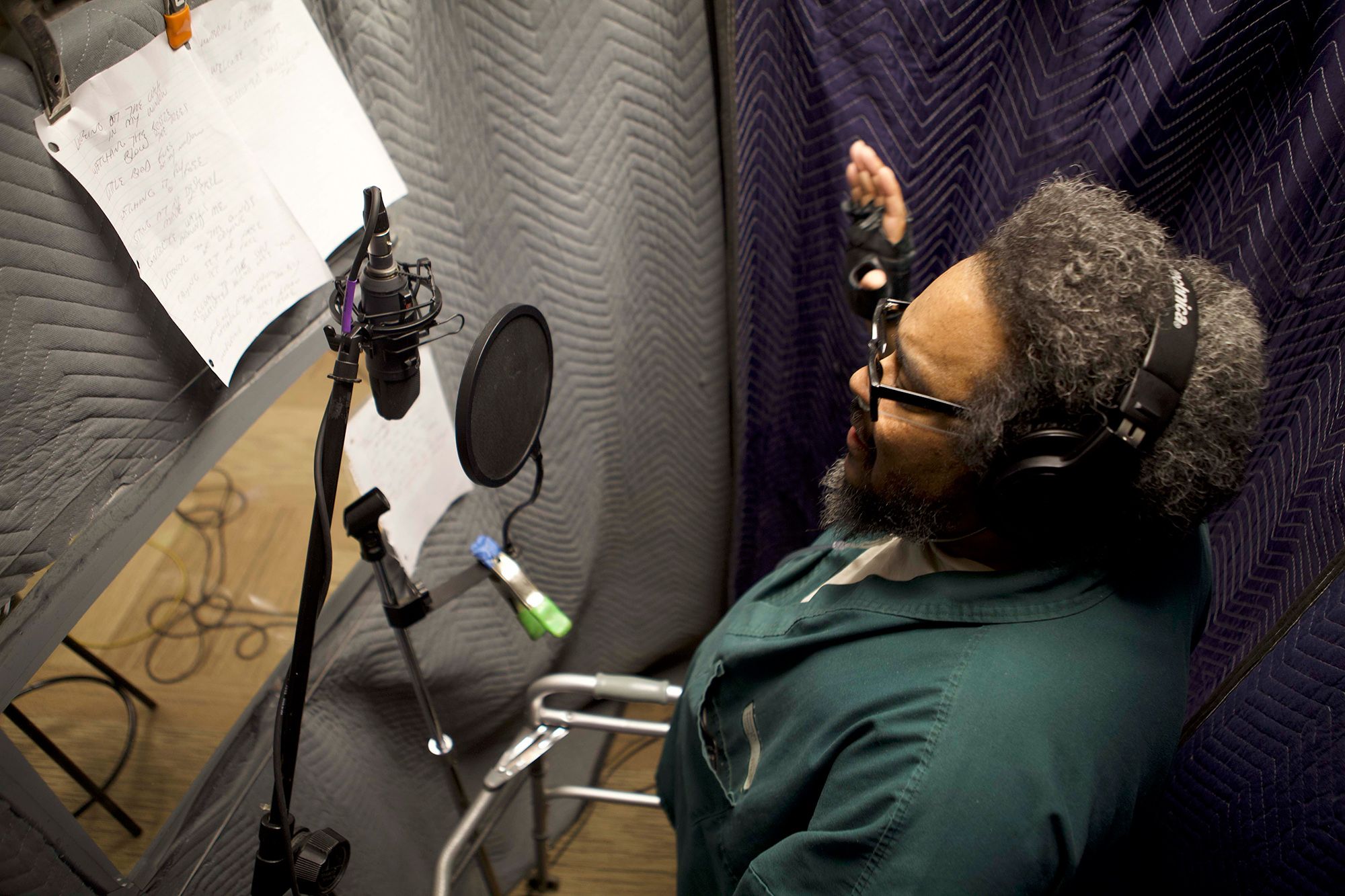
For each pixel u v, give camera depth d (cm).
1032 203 64
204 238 71
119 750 135
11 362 57
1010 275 57
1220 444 55
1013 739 57
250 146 75
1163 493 55
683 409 155
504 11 103
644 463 157
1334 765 75
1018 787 56
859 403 71
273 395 85
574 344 133
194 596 166
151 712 143
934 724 59
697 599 185
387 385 66
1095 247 56
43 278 58
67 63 57
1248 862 83
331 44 86
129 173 63
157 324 69
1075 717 58
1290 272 95
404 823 124
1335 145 88
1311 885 75
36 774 65
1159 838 99
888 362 67
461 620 131
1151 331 53
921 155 122
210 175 71
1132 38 102
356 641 110
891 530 68
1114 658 61
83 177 59
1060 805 55
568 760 172
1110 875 74
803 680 74
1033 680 59
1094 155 111
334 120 85
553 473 140
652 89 119
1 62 53
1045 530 59
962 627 65
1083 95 108
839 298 139
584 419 141
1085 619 62
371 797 115
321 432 60
